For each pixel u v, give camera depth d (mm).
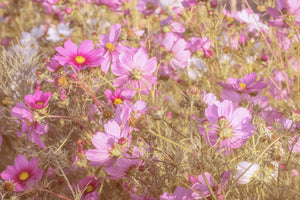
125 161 989
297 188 1157
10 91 1258
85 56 1059
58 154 1120
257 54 1412
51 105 1174
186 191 990
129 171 997
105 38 1136
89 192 1095
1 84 1270
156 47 1246
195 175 1033
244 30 1449
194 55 1280
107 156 973
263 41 1406
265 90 1411
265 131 1025
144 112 1012
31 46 1494
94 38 1198
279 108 1284
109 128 966
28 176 1059
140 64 1081
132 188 1090
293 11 1226
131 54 1105
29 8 1883
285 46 1438
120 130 972
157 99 1188
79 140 1137
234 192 1042
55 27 1651
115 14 1717
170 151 1052
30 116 1032
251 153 1025
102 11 1523
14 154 1290
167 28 1316
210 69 1331
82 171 1194
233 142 981
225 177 978
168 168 1023
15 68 1287
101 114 1094
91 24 1546
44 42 1531
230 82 1106
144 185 1031
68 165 1130
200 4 1352
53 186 1148
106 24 1619
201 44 1276
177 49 1205
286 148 1043
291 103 1289
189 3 1341
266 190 1109
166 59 1205
